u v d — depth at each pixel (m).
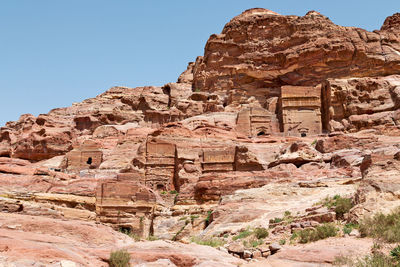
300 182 42.28
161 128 61.75
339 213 25.84
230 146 61.03
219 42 101.12
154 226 44.25
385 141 56.09
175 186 56.22
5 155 79.25
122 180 50.22
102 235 20.22
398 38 92.31
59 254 15.95
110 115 93.38
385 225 21.44
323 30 95.69
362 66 88.88
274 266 18.66
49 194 43.12
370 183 25.62
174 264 17.86
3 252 15.12
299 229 25.36
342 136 55.66
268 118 76.81
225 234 33.12
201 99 94.50
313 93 77.44
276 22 99.75
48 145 75.62
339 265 17.91
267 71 95.38
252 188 43.91
